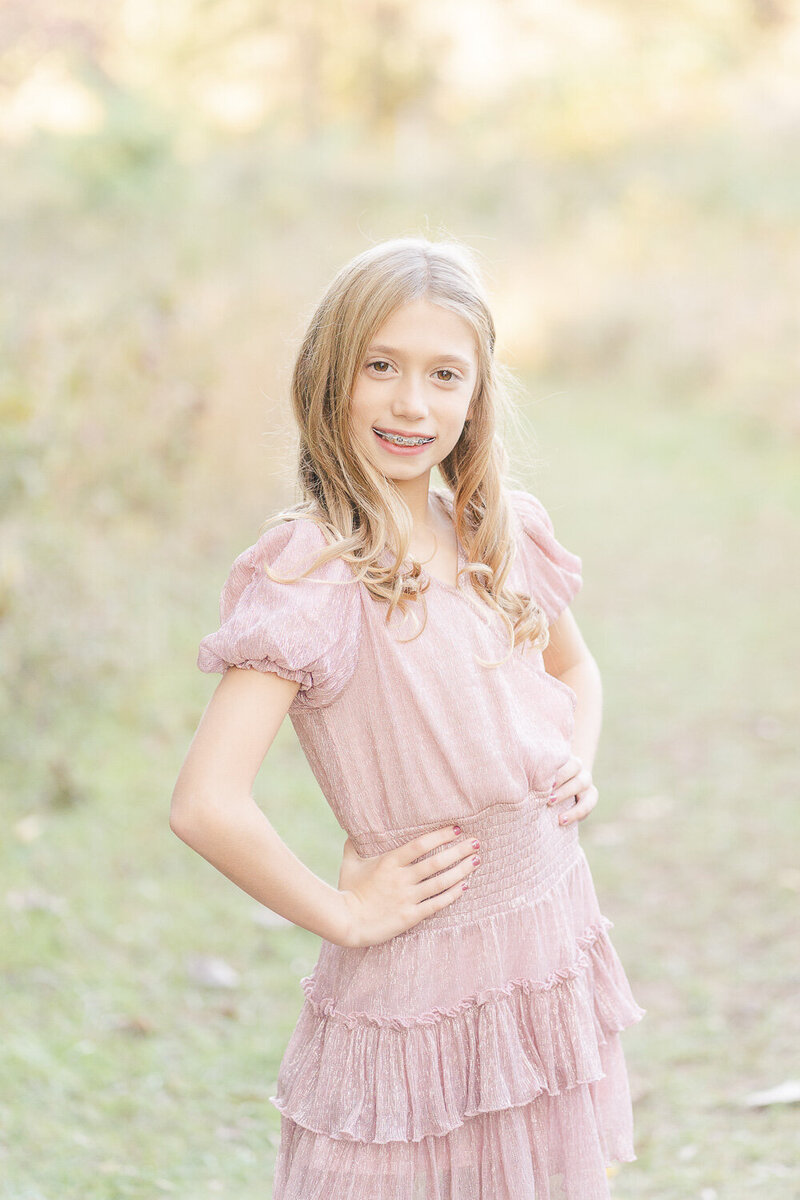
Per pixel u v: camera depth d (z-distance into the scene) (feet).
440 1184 5.95
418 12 87.25
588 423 35.22
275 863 5.53
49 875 12.19
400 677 5.74
